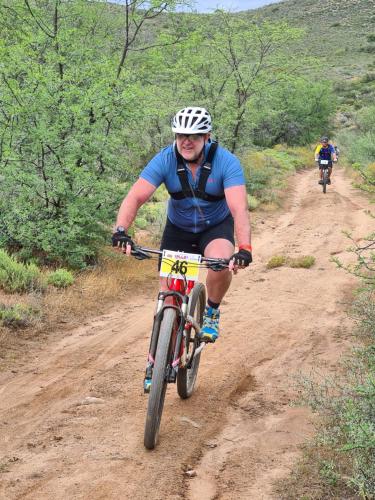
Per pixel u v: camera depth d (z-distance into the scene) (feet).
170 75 73.15
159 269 15.21
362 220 57.82
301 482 12.93
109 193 36.81
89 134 34.99
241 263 14.26
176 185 15.52
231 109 77.36
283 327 26.23
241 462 14.15
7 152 33.96
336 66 329.72
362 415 12.87
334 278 35.40
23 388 19.11
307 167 130.31
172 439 15.28
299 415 16.84
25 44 37.58
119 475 13.41
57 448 14.83
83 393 18.69
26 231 33.78
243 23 81.00
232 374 20.36
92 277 33.24
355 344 22.52
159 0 43.19
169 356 14.83
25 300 27.66
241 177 15.19
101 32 48.78
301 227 56.75
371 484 11.49
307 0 486.38
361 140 104.47
